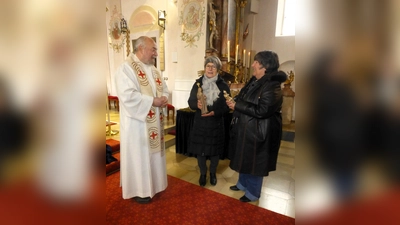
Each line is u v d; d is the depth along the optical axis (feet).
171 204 6.61
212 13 13.16
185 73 14.52
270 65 5.62
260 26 17.34
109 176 8.36
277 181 8.27
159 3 15.56
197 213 6.21
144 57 6.15
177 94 15.07
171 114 15.67
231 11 14.01
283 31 17.13
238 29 14.97
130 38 17.63
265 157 5.80
